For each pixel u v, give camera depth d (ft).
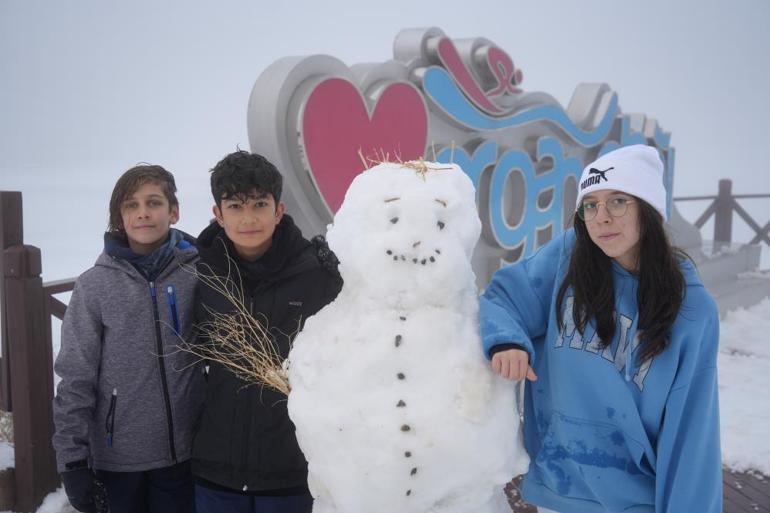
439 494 5.32
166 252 7.39
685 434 5.62
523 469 5.68
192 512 7.77
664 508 5.71
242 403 6.40
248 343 6.34
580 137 21.98
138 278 7.25
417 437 5.13
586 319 5.85
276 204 6.48
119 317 7.16
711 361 5.62
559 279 6.23
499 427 5.34
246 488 6.40
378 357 5.24
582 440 5.97
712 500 5.64
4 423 12.43
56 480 10.98
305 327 5.88
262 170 6.31
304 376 5.54
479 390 5.25
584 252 5.94
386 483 5.15
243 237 6.31
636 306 5.77
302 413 5.41
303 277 6.55
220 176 6.27
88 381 7.16
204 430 6.61
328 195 12.89
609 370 5.78
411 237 5.41
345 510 5.37
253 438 6.36
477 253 18.38
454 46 17.08
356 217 5.68
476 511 5.59
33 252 10.31
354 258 5.54
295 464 6.45
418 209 5.49
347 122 13.30
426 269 5.41
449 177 5.90
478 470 5.30
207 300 6.65
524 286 6.42
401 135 14.82
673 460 5.66
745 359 20.26
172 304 7.33
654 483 5.88
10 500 10.52
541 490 6.32
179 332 7.34
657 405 5.64
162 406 7.29
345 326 5.54
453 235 5.61
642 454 5.77
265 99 12.42
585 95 23.12
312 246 6.88
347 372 5.31
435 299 5.47
